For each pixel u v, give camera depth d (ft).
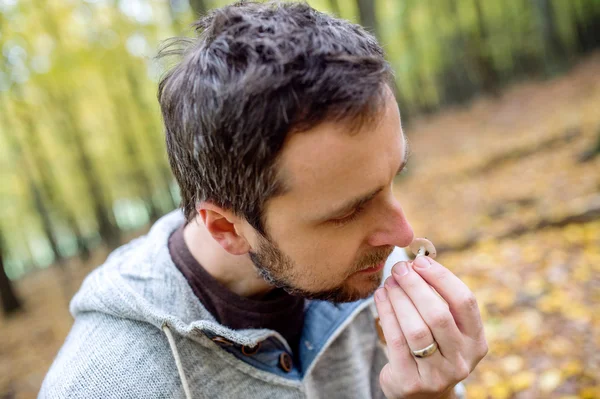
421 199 22.07
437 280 2.79
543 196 15.76
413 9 59.06
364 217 2.51
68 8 22.45
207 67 2.44
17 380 16.85
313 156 2.24
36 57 21.61
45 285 41.24
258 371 3.14
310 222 2.41
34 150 39.19
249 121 2.27
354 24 2.65
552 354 8.00
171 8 23.68
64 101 34.37
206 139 2.49
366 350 4.15
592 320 8.42
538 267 10.98
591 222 12.16
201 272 3.11
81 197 53.26
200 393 2.88
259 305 3.16
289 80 2.18
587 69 46.19
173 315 2.88
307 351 3.54
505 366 8.16
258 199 2.44
